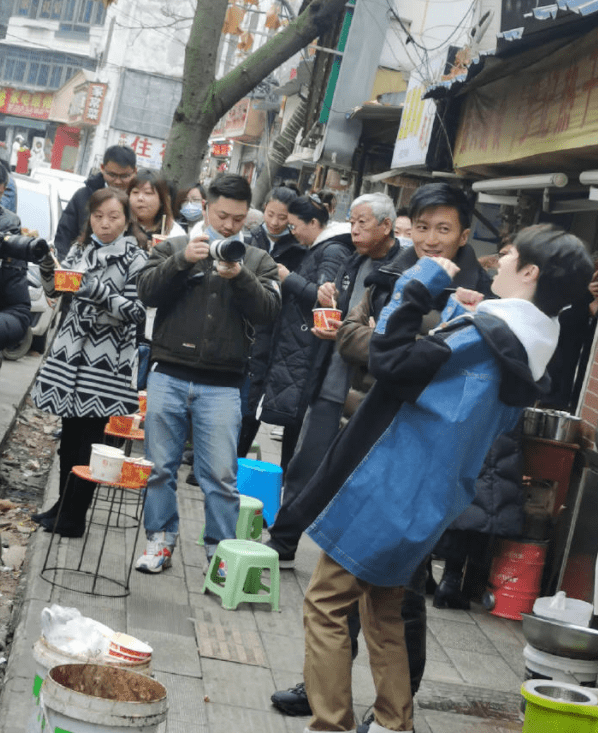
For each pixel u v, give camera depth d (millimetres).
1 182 5445
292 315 6594
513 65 7984
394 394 3439
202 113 13977
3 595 5301
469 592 6297
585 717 3742
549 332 3471
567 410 6750
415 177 13227
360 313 4703
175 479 5719
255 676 4586
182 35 55281
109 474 5191
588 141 6539
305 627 3705
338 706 3633
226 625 5133
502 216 10102
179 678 4402
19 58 65688
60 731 3029
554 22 6016
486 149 8727
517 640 5719
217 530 5695
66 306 6340
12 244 4988
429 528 3459
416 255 4488
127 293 5727
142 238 6961
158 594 5359
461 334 3438
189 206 8453
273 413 6672
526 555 6004
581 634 4270
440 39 16797
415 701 4613
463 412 3420
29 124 66312
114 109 54688
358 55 16562
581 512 5848
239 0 25859
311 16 13695
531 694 3830
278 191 7344
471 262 4324
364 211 5586
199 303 5492
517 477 5867
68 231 7793
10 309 5172
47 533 5969
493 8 10938
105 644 3432
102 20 63781
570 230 9359
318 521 3559
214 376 5578
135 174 7258
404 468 3459
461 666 5211
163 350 5551
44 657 3352
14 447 9008
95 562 5664
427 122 10836
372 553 3486
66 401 5656
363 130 16625
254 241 7707
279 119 29641
